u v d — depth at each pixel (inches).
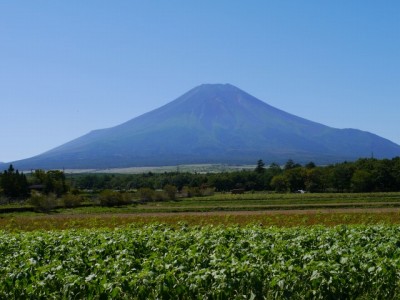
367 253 695.7
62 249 824.9
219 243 818.8
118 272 593.6
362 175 4901.6
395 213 2124.8
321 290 588.1
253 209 2723.9
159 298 581.6
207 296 575.8
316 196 3900.1
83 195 4153.5
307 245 876.0
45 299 593.6
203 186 5698.8
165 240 931.3
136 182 6486.2
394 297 645.9
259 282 592.1
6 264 717.9
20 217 2514.8
